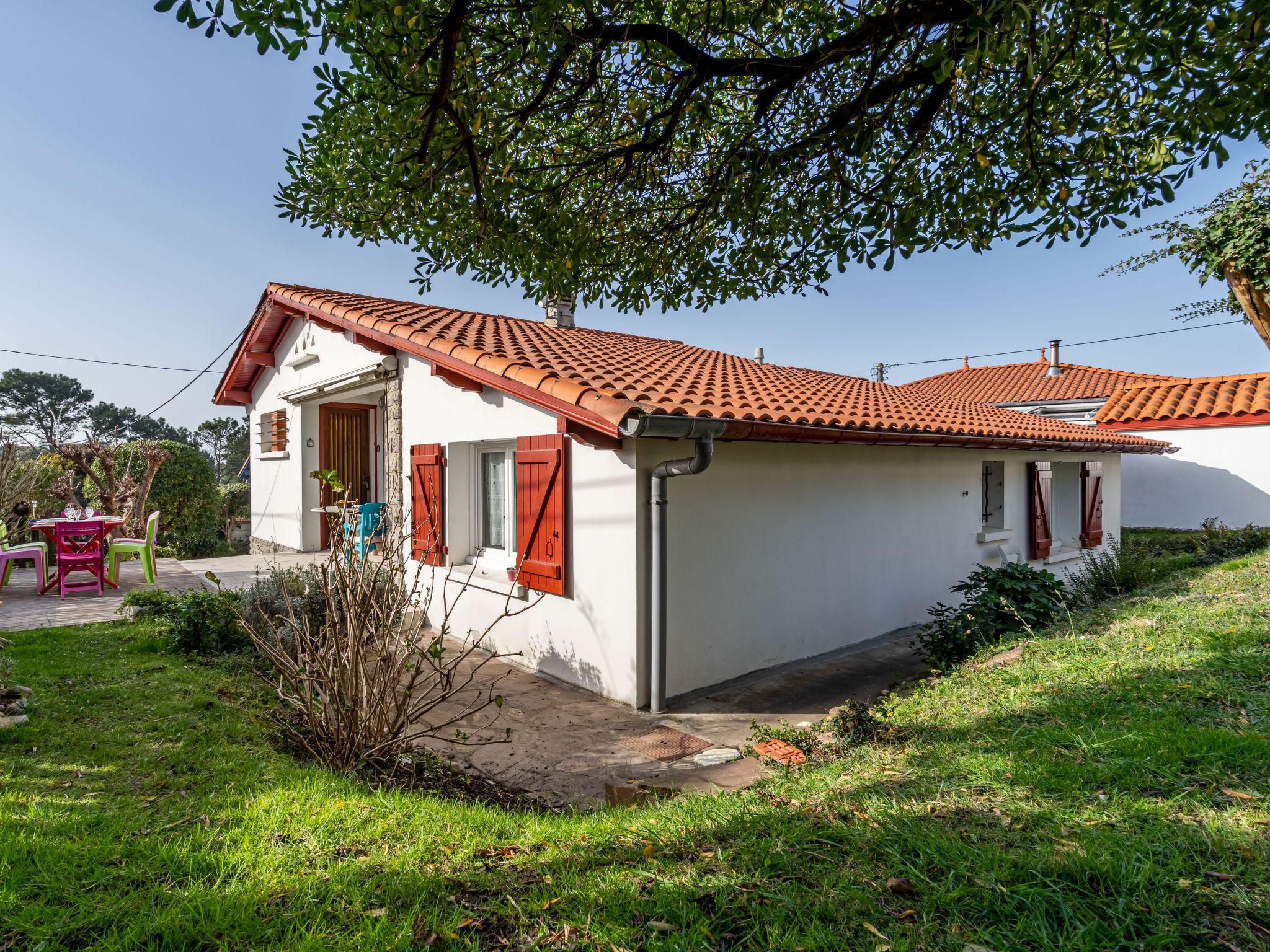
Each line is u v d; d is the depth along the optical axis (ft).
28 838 7.77
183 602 19.35
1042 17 8.84
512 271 16.71
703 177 15.74
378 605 14.43
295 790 9.87
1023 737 9.93
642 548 16.88
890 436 21.04
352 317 25.55
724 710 16.93
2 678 13.66
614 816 9.80
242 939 6.17
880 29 11.03
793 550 21.11
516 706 17.07
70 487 43.91
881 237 13.87
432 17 9.66
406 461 26.03
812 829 7.72
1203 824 6.82
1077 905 5.76
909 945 5.47
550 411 18.47
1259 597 16.81
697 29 12.94
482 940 6.16
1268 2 8.21
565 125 14.06
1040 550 32.42
